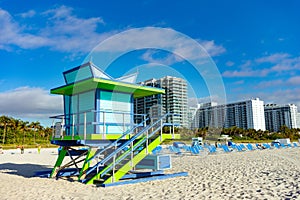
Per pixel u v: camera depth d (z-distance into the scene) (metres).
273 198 5.36
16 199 5.84
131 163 7.40
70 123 9.16
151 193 6.11
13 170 11.62
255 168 10.33
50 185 7.48
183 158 15.65
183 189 6.52
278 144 27.83
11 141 47.38
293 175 8.25
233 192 6.05
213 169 10.34
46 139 53.16
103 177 8.10
